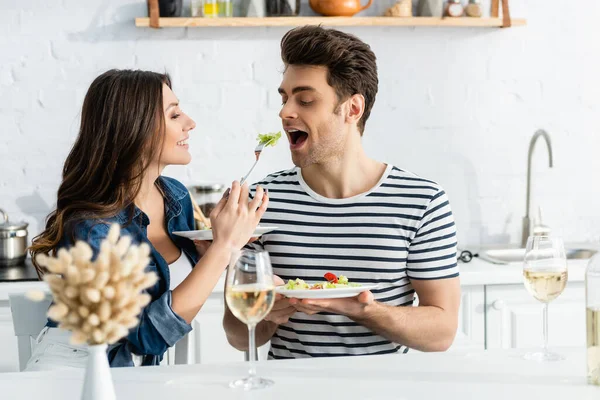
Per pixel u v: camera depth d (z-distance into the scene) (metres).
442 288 1.94
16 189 3.35
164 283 1.90
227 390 1.34
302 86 1.93
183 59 3.38
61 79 3.33
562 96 3.53
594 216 3.57
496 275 2.91
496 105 3.50
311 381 1.39
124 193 1.93
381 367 1.48
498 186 3.52
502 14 3.41
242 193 1.92
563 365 1.48
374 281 1.94
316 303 1.66
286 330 1.95
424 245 1.94
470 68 3.48
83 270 1.05
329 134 1.94
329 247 1.96
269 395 1.31
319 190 2.01
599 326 1.34
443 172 3.50
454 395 1.30
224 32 3.38
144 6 3.33
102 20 3.33
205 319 2.88
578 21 3.51
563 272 1.51
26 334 1.90
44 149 3.35
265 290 1.34
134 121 1.93
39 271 1.92
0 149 3.33
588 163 3.55
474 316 2.96
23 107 3.33
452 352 1.59
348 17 3.30
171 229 2.12
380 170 2.02
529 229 3.41
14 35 3.31
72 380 1.43
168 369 1.48
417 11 3.40
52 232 1.90
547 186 3.53
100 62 3.34
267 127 3.43
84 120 1.98
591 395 1.30
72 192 1.94
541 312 2.98
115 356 1.81
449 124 3.49
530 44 3.50
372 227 1.95
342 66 1.92
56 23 3.32
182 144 2.07
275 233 2.00
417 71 3.46
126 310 1.09
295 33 1.97
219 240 1.88
